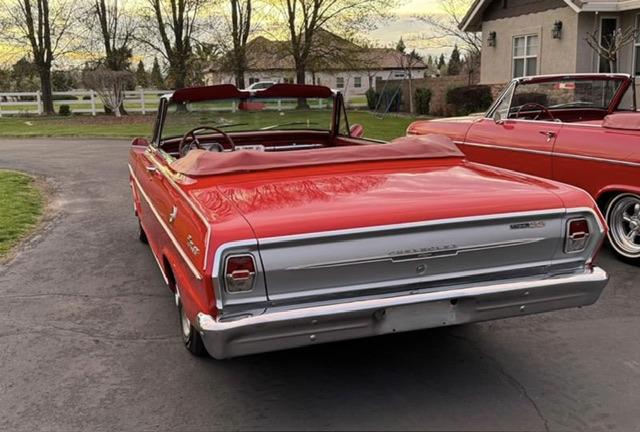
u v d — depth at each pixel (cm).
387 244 287
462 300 301
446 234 295
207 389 345
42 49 3062
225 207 299
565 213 312
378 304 284
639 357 373
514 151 638
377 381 349
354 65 3059
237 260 270
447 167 384
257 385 348
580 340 398
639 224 539
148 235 513
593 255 325
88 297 495
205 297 277
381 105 3067
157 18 3048
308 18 2966
